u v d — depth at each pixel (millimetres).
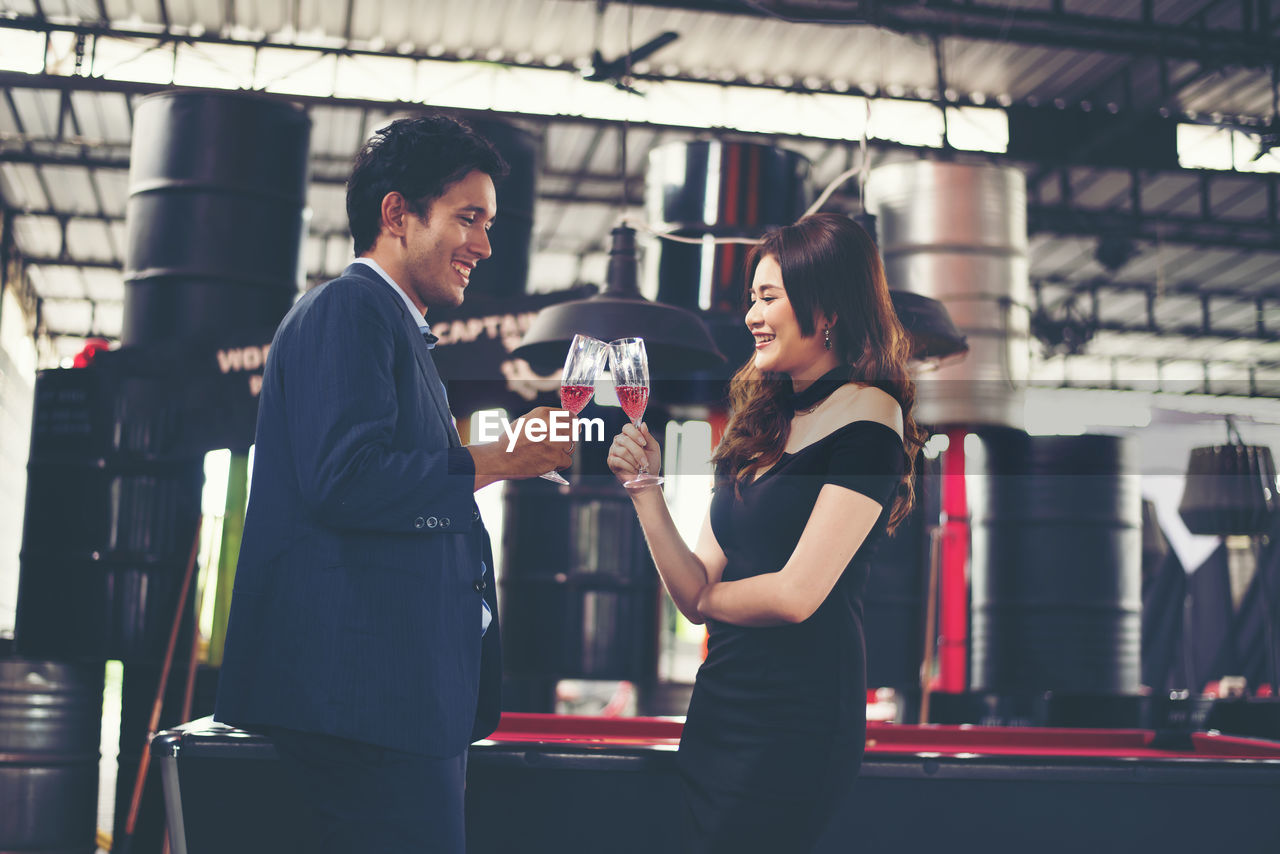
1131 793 1782
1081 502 5418
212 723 1868
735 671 1488
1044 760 1772
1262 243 10805
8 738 4445
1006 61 8383
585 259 13016
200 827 1702
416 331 1386
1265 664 6750
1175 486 10188
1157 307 14062
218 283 4676
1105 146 9227
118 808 4508
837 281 1546
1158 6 7656
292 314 1357
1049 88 8914
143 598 4496
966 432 5289
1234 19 7941
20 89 8492
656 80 8344
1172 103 9141
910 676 4844
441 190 1396
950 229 5312
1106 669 5328
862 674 1490
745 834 1440
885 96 8445
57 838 4504
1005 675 5426
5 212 11266
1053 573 5387
